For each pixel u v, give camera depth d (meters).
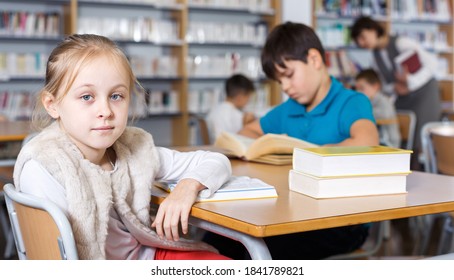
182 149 2.59
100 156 1.56
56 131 1.50
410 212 1.43
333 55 8.41
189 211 1.43
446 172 2.87
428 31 9.34
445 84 9.12
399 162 1.59
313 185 1.54
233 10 7.83
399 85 6.74
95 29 6.98
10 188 1.44
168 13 7.67
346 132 2.39
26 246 1.49
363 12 8.54
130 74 1.54
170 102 7.55
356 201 1.49
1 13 6.48
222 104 5.76
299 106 2.55
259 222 1.26
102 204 1.47
